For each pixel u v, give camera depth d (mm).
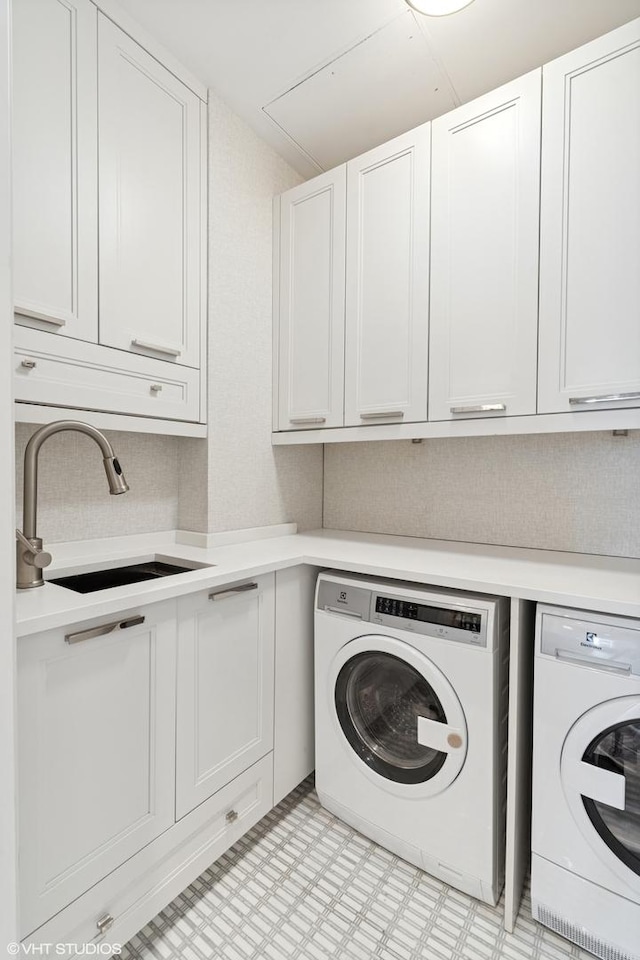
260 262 1979
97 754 1042
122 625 1074
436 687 1311
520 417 1433
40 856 933
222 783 1369
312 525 2314
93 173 1329
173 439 1842
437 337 1592
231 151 1818
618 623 1073
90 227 1326
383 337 1722
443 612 1323
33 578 1144
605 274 1285
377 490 2199
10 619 692
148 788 1158
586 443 1695
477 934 1209
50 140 1223
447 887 1353
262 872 1396
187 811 1258
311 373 1927
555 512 1754
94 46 1320
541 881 1182
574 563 1513
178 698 1231
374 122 1871
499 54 1529
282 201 2014
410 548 1788
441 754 1314
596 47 1283
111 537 1636
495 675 1242
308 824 1606
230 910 1271
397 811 1412
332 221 1860
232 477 1864
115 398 1409
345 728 1544
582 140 1311
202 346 1717
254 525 1975
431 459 2047
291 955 1152
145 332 1498
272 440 2049
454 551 1728
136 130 1451
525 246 1412
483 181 1488
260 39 1491
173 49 1540
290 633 1647
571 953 1157
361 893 1327
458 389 1549
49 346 1234
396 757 1452
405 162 1664
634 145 1238
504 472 1867
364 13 1386
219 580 1312
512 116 1432
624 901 1067
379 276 1730
